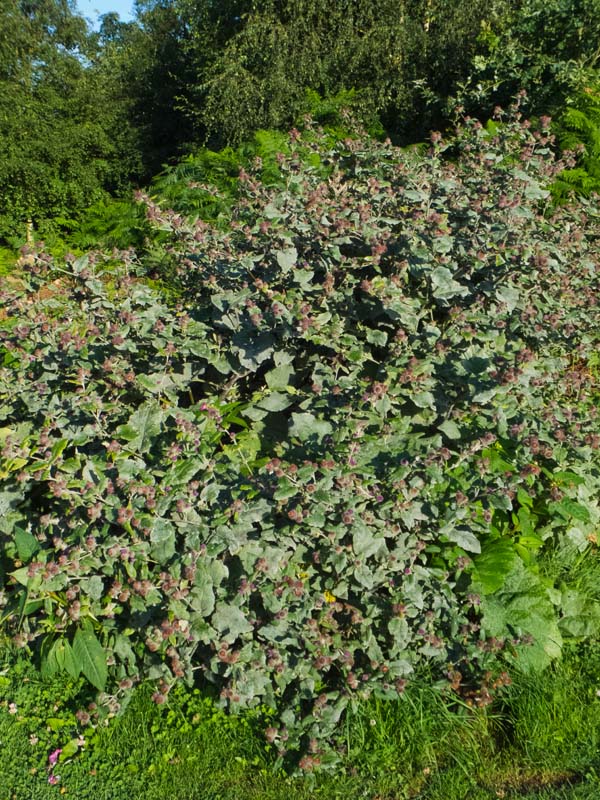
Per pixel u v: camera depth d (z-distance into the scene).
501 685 2.74
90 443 3.27
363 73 13.66
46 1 28.52
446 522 2.66
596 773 2.55
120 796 2.54
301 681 2.69
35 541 2.94
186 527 2.60
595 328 3.83
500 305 3.38
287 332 3.20
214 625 2.58
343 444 2.80
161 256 5.12
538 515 3.43
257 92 14.14
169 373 3.47
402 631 2.66
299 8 13.93
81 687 2.94
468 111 9.56
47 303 3.63
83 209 15.24
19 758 2.67
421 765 2.60
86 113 19.92
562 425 3.40
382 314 3.43
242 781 2.58
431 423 3.20
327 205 3.56
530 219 3.80
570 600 3.17
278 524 2.76
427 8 13.82
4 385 3.34
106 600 2.71
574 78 8.23
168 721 2.76
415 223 3.38
